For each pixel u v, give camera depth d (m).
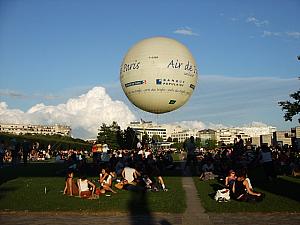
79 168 29.64
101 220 11.70
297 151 39.06
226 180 17.23
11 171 31.47
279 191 18.00
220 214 12.57
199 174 28.41
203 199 15.74
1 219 11.90
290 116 32.59
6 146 50.53
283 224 10.98
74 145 95.31
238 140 28.19
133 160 26.67
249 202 14.76
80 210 13.24
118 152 35.84
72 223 11.27
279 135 83.50
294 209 13.12
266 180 22.92
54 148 87.62
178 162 46.91
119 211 13.04
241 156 27.06
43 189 19.22
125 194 17.61
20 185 20.98
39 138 92.81
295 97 32.78
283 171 28.05
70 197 16.41
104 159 30.75
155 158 30.95
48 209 13.42
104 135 99.06
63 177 26.06
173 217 12.14
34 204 14.45
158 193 17.97
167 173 29.28
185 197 16.58
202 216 12.27
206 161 25.52
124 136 100.50
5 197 16.31
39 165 40.00
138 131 99.75
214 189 19.19
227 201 15.14
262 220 11.57
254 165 27.56
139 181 19.12
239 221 11.45
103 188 17.95
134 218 12.01
